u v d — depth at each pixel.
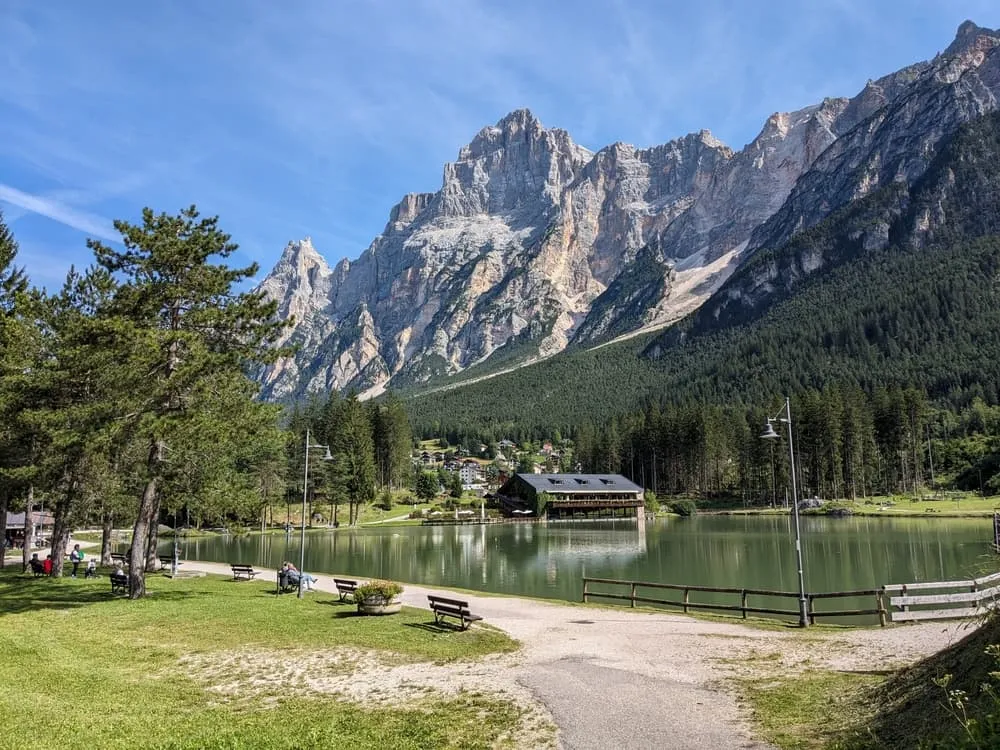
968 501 115.88
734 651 20.72
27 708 14.45
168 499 37.97
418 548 76.50
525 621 27.31
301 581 33.84
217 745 12.08
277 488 105.31
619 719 13.72
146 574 45.97
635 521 125.06
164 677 18.20
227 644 22.33
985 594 24.33
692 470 157.75
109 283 32.44
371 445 133.12
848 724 12.34
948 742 7.89
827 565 52.31
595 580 33.88
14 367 31.41
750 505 141.00
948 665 12.10
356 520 120.44
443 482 186.12
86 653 20.62
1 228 35.62
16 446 35.28
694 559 59.81
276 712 14.89
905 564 51.03
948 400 172.00
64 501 41.12
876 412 139.75
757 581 45.25
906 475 134.12
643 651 20.91
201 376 30.58
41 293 36.88
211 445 31.27
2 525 44.09
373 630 24.77
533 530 105.69
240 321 32.50
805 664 18.56
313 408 159.00
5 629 23.89
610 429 182.50
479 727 13.51
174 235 31.72
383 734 13.10
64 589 35.47
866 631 23.67
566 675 17.75
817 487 134.88
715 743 12.05
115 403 28.22
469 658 20.28
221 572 49.38
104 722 13.70
